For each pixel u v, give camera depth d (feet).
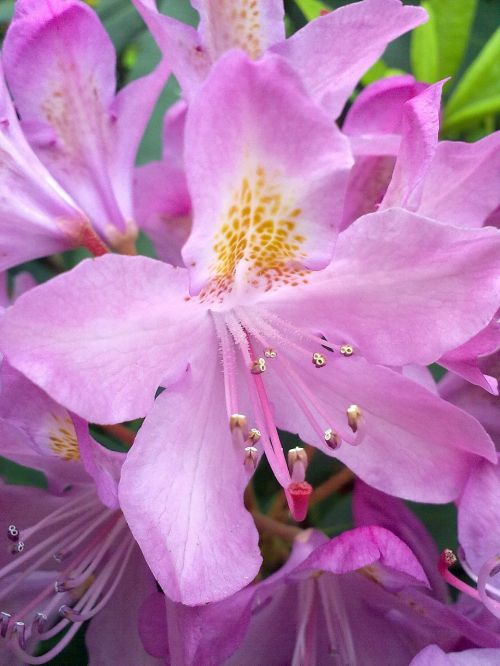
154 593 0.26
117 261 0.22
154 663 0.29
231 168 0.22
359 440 0.26
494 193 0.30
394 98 0.30
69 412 0.24
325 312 0.27
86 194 0.32
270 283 0.26
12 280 0.41
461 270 0.24
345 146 0.22
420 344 0.25
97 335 0.22
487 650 0.25
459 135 0.42
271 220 0.23
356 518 0.28
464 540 0.27
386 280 0.25
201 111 0.20
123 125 0.32
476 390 0.30
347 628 0.28
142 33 0.44
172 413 0.24
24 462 0.28
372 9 0.27
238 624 0.24
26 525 0.30
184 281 0.23
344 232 0.24
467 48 0.43
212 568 0.24
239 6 0.28
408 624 0.29
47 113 0.30
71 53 0.30
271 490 0.37
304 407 0.27
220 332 0.27
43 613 0.28
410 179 0.25
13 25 0.29
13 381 0.25
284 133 0.21
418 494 0.27
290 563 0.27
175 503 0.24
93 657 0.30
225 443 0.26
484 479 0.27
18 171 0.30
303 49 0.27
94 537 0.29
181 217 0.36
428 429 0.27
